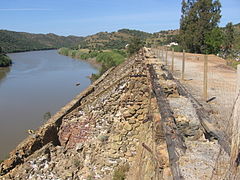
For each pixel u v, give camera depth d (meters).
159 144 4.31
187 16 40.00
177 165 4.06
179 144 4.66
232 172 3.60
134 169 7.68
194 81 12.16
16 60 98.62
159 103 6.41
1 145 22.09
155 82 8.04
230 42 33.97
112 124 9.48
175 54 32.28
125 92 9.41
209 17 37.12
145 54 21.25
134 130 9.09
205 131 5.31
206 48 37.19
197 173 3.91
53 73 62.31
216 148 4.66
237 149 3.56
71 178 8.70
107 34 195.50
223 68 18.02
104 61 69.38
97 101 10.05
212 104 7.87
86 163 9.09
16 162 9.11
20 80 53.34
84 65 78.12
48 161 9.08
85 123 10.02
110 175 8.68
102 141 9.23
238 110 3.53
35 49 184.50
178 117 5.62
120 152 8.91
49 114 29.44
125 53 72.12
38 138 9.84
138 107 9.14
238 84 3.51
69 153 9.36
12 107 33.66
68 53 122.44
